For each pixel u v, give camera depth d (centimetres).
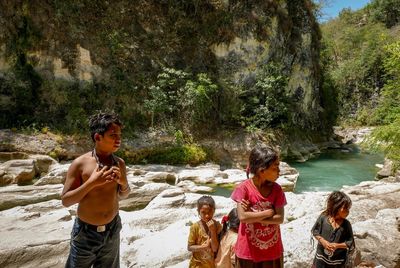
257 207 286
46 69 1547
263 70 1933
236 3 1928
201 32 1898
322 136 2348
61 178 1032
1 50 1468
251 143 1712
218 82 1853
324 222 373
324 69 2830
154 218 693
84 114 1520
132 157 1417
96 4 1705
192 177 1231
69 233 589
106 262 300
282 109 1850
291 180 1267
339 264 364
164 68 1622
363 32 3866
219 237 374
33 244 521
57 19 1581
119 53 1706
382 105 1090
